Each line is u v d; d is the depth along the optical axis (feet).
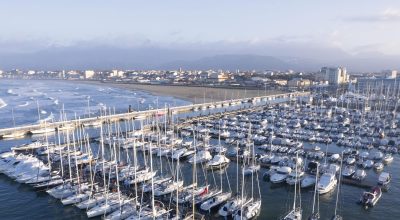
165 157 386.32
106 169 327.67
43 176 304.09
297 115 652.07
